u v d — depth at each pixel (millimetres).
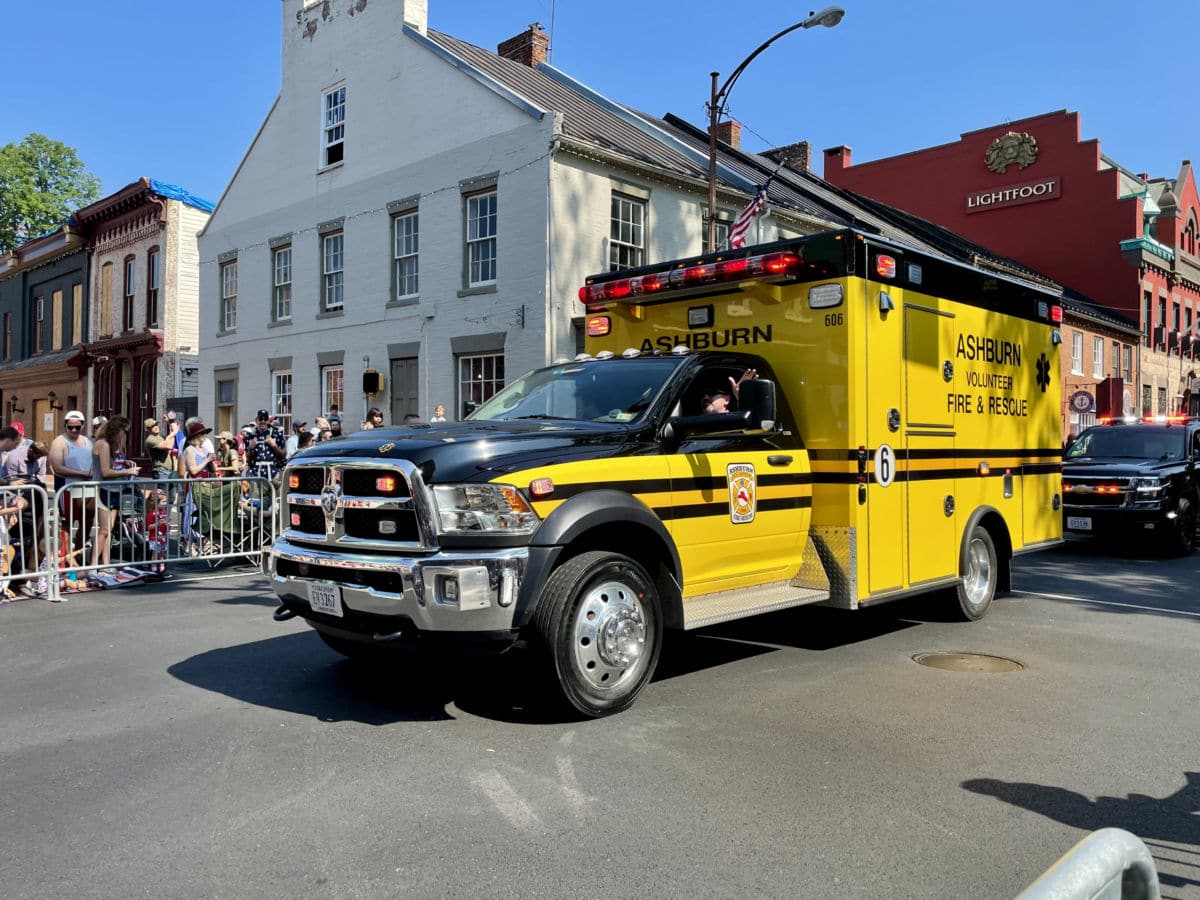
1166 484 12461
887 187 40719
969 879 3281
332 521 5141
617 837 3574
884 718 5129
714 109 14695
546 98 18531
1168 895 3211
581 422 5645
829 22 13086
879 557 6547
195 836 3564
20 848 3465
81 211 27969
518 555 4688
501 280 16203
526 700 5391
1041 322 8844
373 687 5668
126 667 6148
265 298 21391
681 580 5434
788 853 3461
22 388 32750
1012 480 8367
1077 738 4848
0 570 8703
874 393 6504
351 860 3369
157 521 9766
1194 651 6891
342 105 19562
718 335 6992
